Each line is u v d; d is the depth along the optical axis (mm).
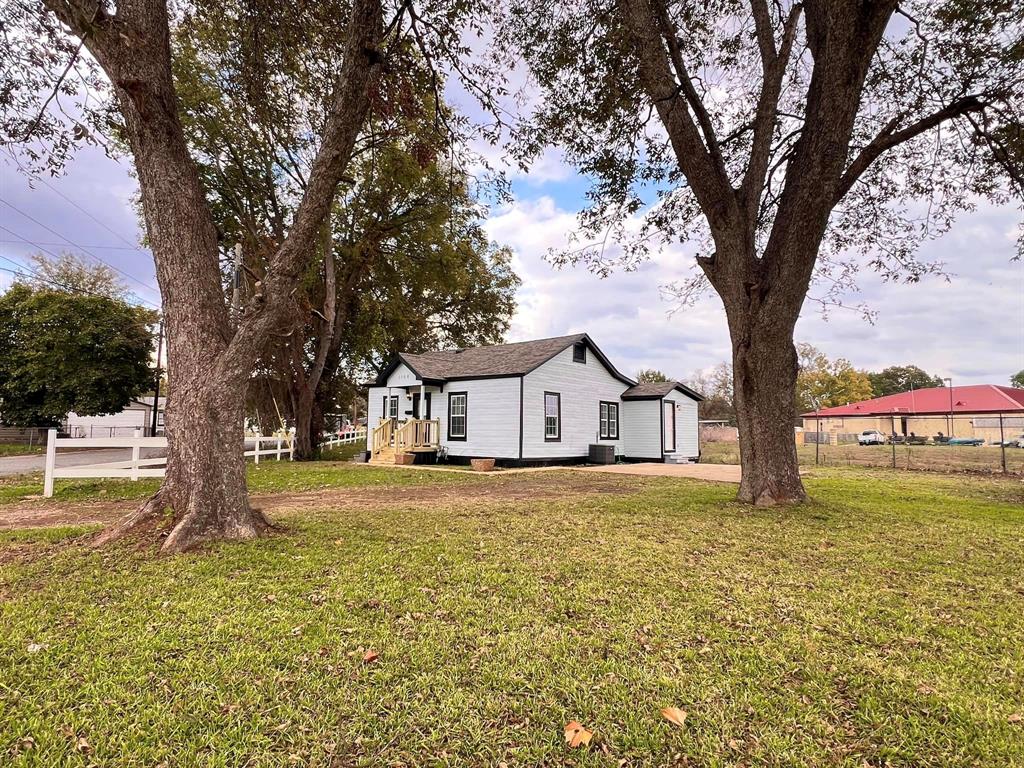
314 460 20766
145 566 4543
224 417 5547
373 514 7539
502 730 2309
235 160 18375
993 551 5531
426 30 7480
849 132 7238
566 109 9227
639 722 2381
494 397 17875
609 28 8039
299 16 7660
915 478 14398
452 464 18688
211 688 2588
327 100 9141
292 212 20719
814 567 4863
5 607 3568
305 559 4836
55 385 29281
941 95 8688
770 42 8336
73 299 29844
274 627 3311
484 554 5180
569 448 19250
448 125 8484
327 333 21016
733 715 2451
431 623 3414
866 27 6809
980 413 43188
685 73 8281
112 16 5027
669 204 10859
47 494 9141
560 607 3750
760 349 8203
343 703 2477
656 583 4324
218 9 8195
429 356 22078
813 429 56594
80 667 2770
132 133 5520
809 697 2623
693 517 7281
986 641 3285
